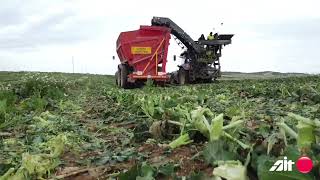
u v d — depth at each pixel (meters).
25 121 7.30
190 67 27.23
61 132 5.99
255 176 2.65
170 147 4.65
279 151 3.02
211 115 5.00
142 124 5.65
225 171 2.58
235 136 4.07
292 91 11.41
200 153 3.96
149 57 24.95
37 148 4.85
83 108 10.71
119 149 4.87
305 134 3.02
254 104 9.20
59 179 3.71
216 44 27.02
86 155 4.70
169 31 25.00
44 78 26.03
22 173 3.53
